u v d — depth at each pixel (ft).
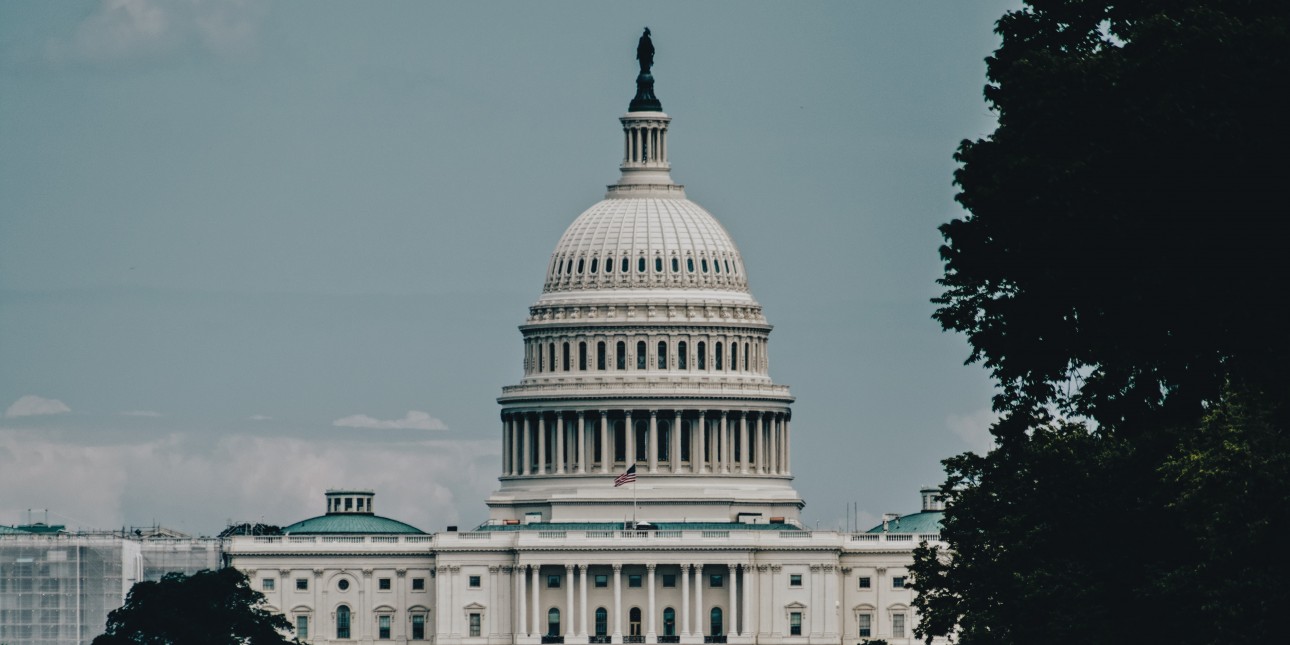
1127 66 437.58
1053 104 440.04
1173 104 427.33
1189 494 485.97
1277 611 458.91
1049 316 460.55
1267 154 426.92
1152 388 462.19
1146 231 436.76
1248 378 444.96
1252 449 475.72
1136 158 433.48
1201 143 427.33
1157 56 433.89
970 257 465.88
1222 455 478.18
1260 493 472.03
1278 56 426.51
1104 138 437.99
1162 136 428.97
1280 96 425.28
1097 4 472.85
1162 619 504.43
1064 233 439.63
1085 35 475.31
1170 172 431.84
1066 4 475.31
